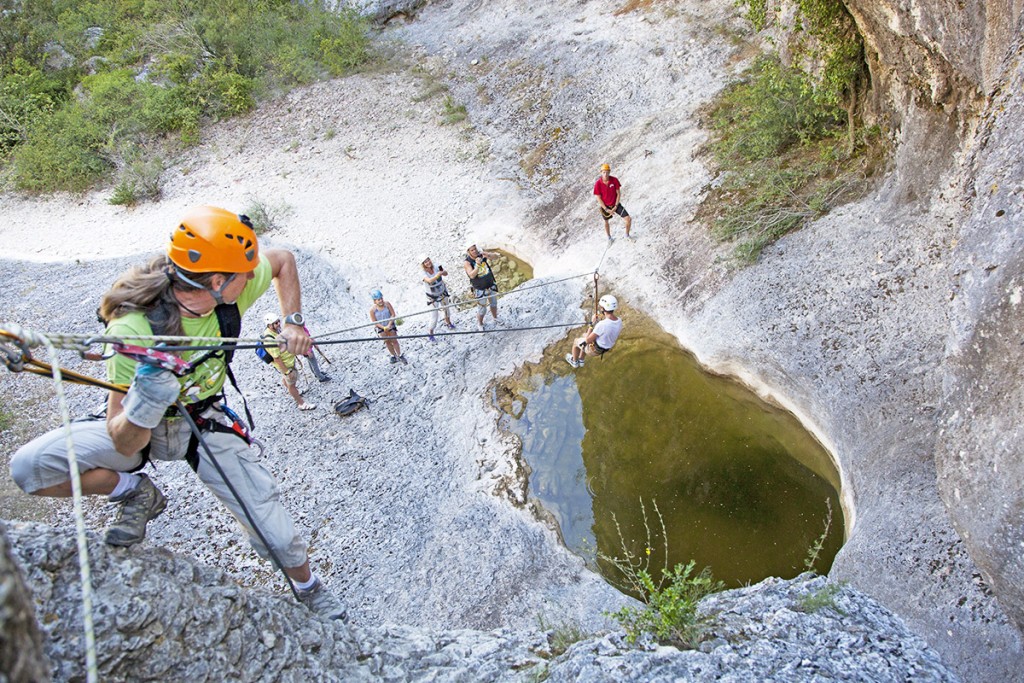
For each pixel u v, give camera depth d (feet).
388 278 47.83
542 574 28.73
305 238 51.60
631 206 45.34
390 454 34.71
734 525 29.89
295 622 13.99
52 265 50.62
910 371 29.84
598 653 15.38
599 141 51.13
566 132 53.11
